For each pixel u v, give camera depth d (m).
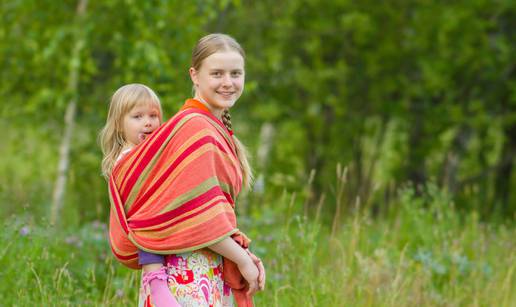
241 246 2.93
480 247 6.57
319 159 12.72
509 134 13.25
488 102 12.75
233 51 2.98
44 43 8.47
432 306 5.16
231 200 2.96
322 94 12.18
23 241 4.74
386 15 12.09
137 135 3.10
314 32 11.86
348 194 11.26
